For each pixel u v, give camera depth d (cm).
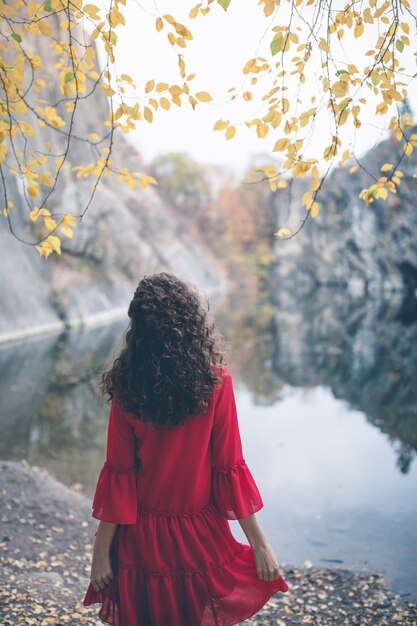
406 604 340
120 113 283
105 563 189
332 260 5241
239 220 6944
